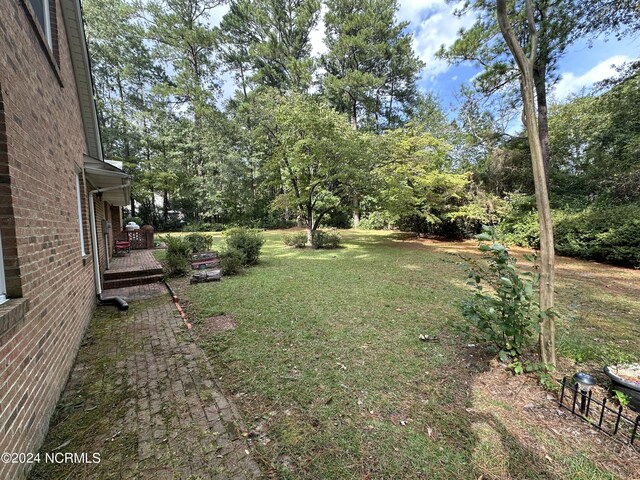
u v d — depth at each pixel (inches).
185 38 799.7
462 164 556.7
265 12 824.3
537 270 117.1
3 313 60.3
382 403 91.2
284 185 557.0
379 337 139.7
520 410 87.0
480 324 111.2
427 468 67.4
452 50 405.4
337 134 430.6
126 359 122.0
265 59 855.7
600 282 247.3
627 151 390.0
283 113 466.6
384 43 748.0
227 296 212.8
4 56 74.7
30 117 92.8
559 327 150.7
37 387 78.5
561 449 72.4
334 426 81.5
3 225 73.1
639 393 82.4
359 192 482.9
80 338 137.9
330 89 798.5
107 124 766.5
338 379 104.7
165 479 64.9
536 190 105.0
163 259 364.2
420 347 129.0
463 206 506.9
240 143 869.2
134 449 73.7
